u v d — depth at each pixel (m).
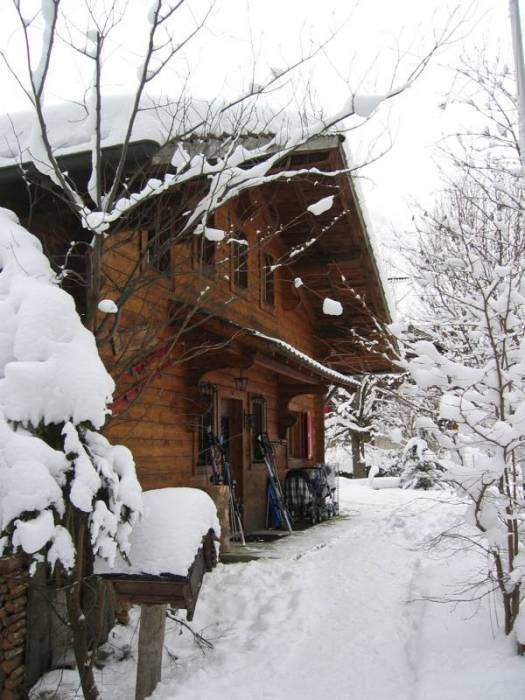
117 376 4.63
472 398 4.88
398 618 5.88
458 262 5.55
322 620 5.91
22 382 3.31
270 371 11.83
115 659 5.20
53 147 4.98
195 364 7.99
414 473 20.02
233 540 9.48
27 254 4.14
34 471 3.12
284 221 10.07
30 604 4.81
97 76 3.81
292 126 5.17
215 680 4.59
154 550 3.86
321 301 13.00
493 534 4.55
